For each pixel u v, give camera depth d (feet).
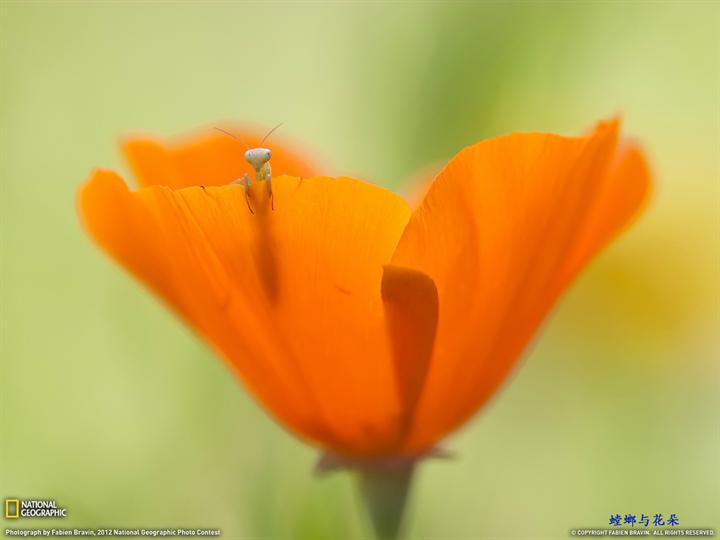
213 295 0.92
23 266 1.09
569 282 0.95
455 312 0.92
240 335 0.93
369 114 1.08
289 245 0.90
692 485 1.09
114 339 1.08
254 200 0.89
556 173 0.91
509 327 0.93
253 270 0.91
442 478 1.08
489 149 0.90
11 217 1.09
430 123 1.07
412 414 0.94
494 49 1.07
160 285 0.94
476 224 0.91
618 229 0.95
